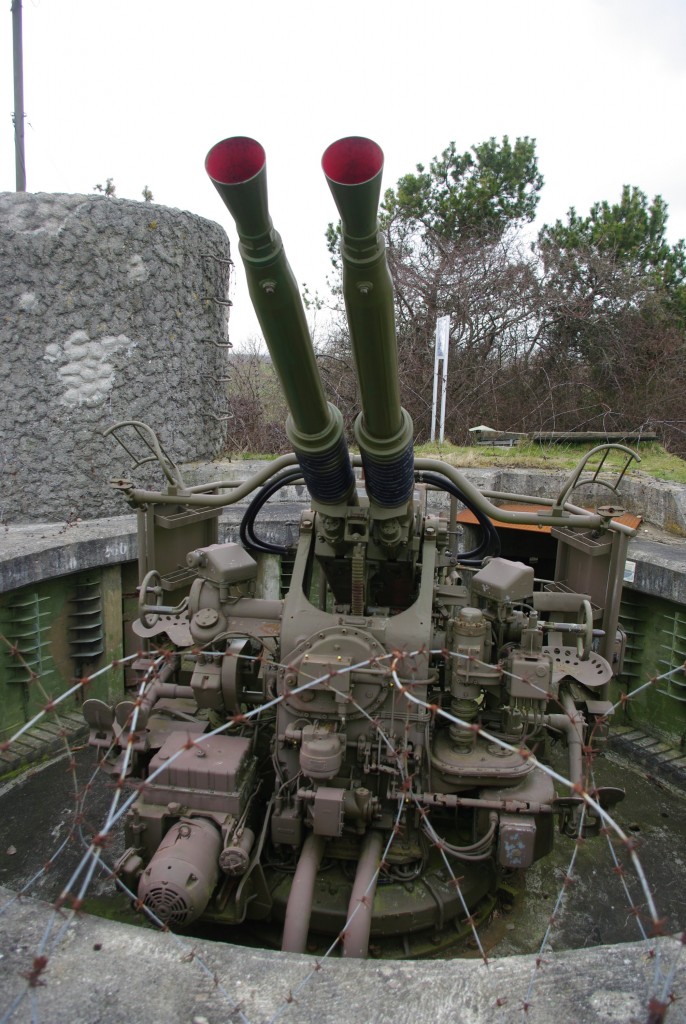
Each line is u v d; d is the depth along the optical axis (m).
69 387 7.07
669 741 5.83
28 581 5.41
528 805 3.34
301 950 3.00
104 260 7.10
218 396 8.91
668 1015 1.92
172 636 4.32
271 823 3.50
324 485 3.42
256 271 2.38
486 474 8.49
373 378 2.77
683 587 5.53
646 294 16.02
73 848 4.36
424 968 2.10
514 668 3.47
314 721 3.43
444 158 17.17
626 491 8.30
